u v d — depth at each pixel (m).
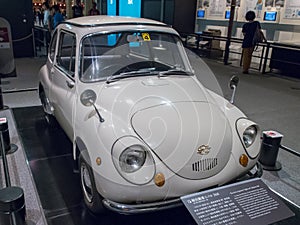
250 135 2.21
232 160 2.05
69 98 2.51
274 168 2.98
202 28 10.77
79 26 2.70
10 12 7.88
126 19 2.95
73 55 2.63
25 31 8.20
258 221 1.87
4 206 1.70
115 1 11.45
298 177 2.87
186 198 1.86
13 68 6.16
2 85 5.59
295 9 7.76
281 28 8.23
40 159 2.97
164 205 1.81
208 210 1.85
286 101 5.44
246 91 5.96
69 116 2.42
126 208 1.76
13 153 3.05
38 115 4.12
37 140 3.37
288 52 7.52
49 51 3.49
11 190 1.81
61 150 3.16
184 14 10.70
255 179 2.14
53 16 9.00
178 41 2.98
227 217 1.84
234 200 1.94
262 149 3.00
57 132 3.58
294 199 2.51
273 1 8.29
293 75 7.56
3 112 4.20
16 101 4.73
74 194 2.44
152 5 11.39
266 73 7.84
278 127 4.16
